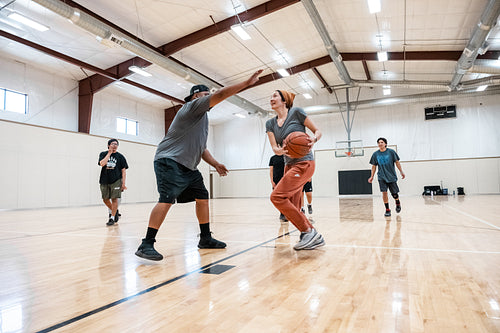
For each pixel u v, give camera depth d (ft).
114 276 5.67
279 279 5.28
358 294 4.42
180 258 7.13
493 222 13.17
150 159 49.19
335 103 54.70
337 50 37.50
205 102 7.04
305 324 3.42
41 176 34.65
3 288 5.04
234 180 62.90
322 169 55.06
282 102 8.40
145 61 35.58
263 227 13.07
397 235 10.05
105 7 27.25
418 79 46.26
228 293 4.58
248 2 28.32
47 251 8.33
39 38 30.68
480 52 31.73
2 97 34.22
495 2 23.16
